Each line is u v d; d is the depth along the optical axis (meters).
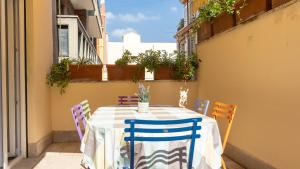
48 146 5.46
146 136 2.40
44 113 5.34
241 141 4.20
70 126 5.91
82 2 11.66
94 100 5.97
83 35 10.63
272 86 3.40
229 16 4.51
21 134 4.62
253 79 3.84
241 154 4.18
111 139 2.51
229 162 4.34
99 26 15.55
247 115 4.02
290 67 3.06
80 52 9.96
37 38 4.89
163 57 6.09
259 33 3.69
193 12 6.34
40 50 5.09
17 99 4.62
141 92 3.57
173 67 6.11
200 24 5.77
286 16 3.12
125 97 4.97
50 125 5.78
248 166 3.98
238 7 4.20
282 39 3.20
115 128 2.51
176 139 2.34
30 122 4.67
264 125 3.58
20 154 4.62
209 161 2.71
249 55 3.95
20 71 4.60
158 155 2.59
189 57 6.12
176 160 2.62
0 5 3.76
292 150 3.03
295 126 2.97
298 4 2.92
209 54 5.43
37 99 4.86
